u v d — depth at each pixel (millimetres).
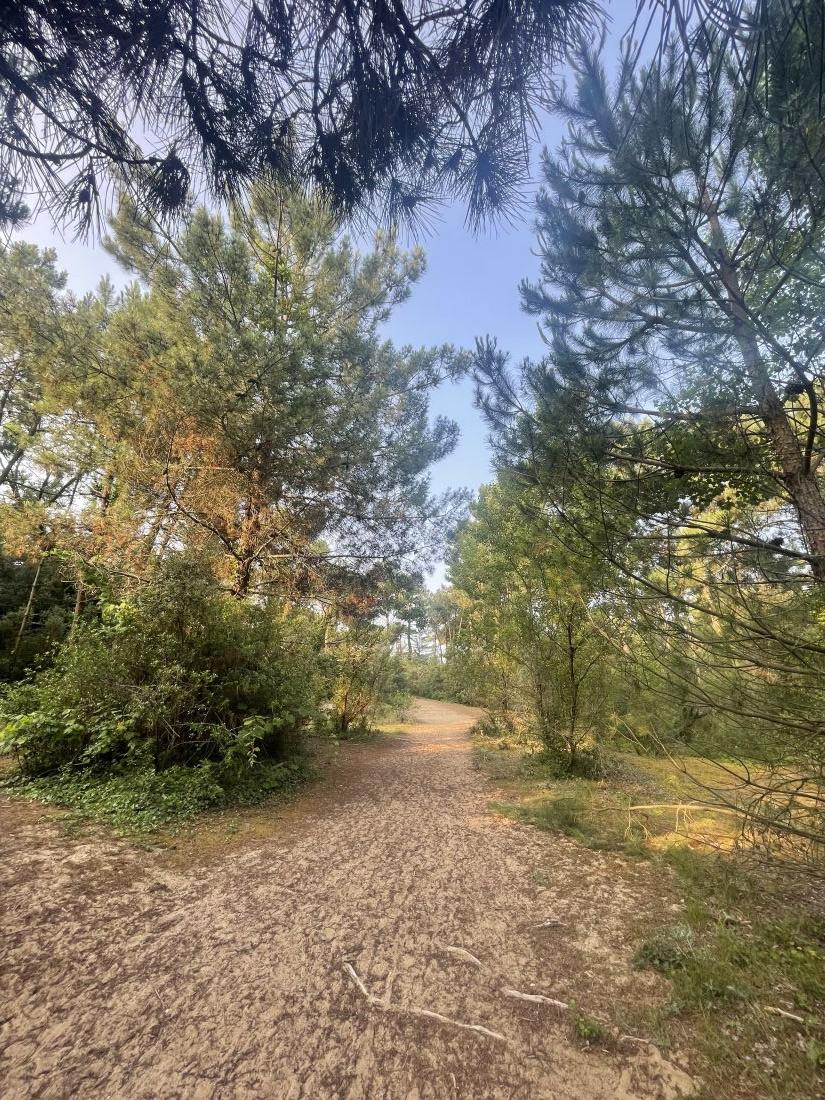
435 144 1771
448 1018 2232
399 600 12797
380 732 15383
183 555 6641
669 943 2824
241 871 3834
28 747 5414
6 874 3328
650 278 3498
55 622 12250
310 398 7730
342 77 1622
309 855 4277
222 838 4523
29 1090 1731
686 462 4004
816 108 2098
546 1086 1850
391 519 10500
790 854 3068
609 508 3738
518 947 2875
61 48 1534
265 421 7699
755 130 2510
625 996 2400
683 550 3541
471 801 6586
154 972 2477
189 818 4883
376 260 9672
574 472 3725
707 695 2926
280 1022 2166
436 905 3428
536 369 4000
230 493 8461
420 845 4742
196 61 1604
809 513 3609
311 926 3055
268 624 6949
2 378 11148
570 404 3801
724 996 2320
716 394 3602
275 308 8258
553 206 3875
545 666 8227
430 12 1454
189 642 6145
